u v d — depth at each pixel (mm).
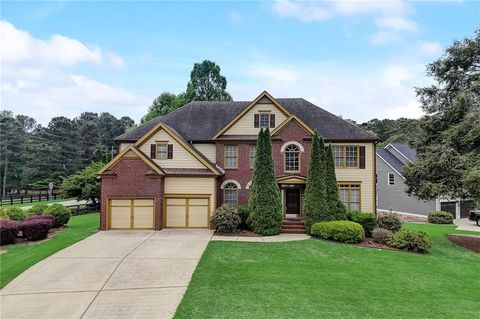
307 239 19547
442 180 21594
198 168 23234
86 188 33875
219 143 25109
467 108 21094
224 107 28922
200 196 22797
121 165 21781
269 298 10562
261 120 25375
